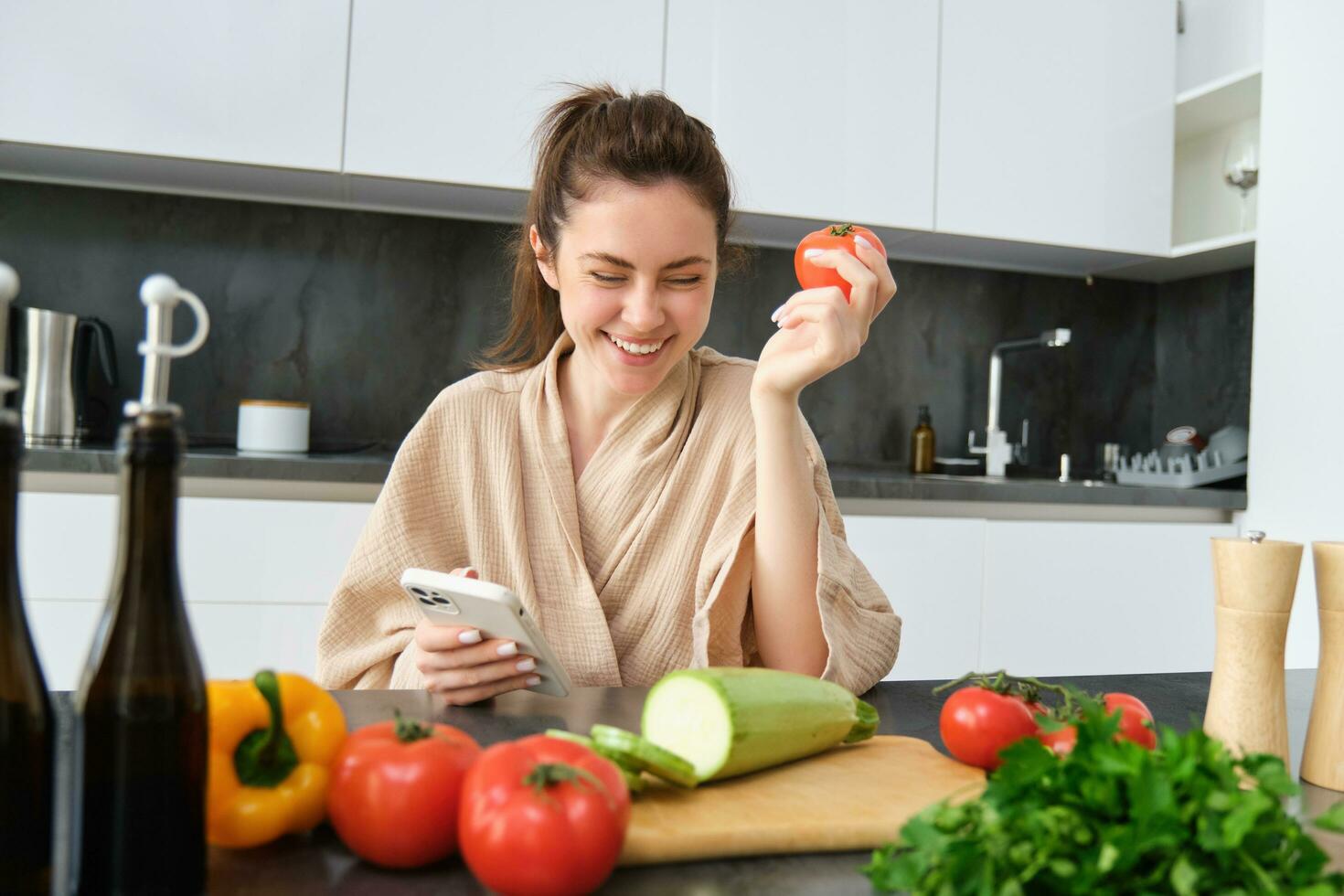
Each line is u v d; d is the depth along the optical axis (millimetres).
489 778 518
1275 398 2439
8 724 454
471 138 2285
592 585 1151
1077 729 511
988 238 2625
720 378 1234
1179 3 2938
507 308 2678
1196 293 3031
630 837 561
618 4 2352
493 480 1190
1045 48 2645
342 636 1181
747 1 2430
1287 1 2422
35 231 2422
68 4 2086
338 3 2213
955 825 498
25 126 2074
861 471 2807
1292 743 822
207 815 522
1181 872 444
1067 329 2902
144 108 2127
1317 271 2330
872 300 1010
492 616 841
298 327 2576
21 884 457
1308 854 469
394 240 2621
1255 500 2488
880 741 772
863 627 1046
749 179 2439
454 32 2270
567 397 1232
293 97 2197
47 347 2141
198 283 2514
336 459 2066
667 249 1003
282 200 2543
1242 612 707
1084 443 3102
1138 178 2730
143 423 484
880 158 2523
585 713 870
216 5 2154
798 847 584
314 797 566
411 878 538
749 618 1149
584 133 1040
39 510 1913
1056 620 2412
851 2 2498
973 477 2824
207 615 1993
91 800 475
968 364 3004
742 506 1155
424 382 2646
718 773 651
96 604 1938
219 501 1991
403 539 1175
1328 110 2314
